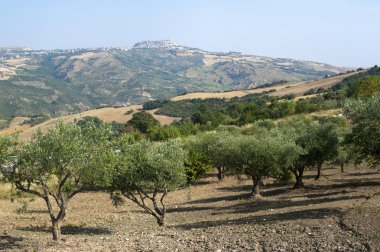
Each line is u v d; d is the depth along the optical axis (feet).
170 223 93.15
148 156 86.63
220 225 79.61
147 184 91.30
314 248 53.67
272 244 57.52
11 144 67.82
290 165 123.24
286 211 85.66
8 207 127.24
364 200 81.41
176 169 88.33
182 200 134.82
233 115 416.87
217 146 131.44
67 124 70.79
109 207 127.34
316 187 126.11
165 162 86.94
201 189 159.63
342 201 85.56
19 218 106.32
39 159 67.92
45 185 72.23
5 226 93.35
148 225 93.50
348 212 69.72
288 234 61.57
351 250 51.11
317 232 60.44
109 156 72.38
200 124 393.91
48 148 67.56
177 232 75.72
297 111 341.82
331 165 185.88
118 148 82.28
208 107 552.41
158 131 305.94
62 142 67.46
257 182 121.70
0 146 66.23
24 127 526.98
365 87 269.03
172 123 484.74
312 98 437.99
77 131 70.28
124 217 107.24
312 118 274.16
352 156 132.57
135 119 419.33
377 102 79.71
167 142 94.22
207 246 60.80
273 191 131.44
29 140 68.90
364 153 92.12
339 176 147.13
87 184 74.95
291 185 141.18
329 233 59.06
